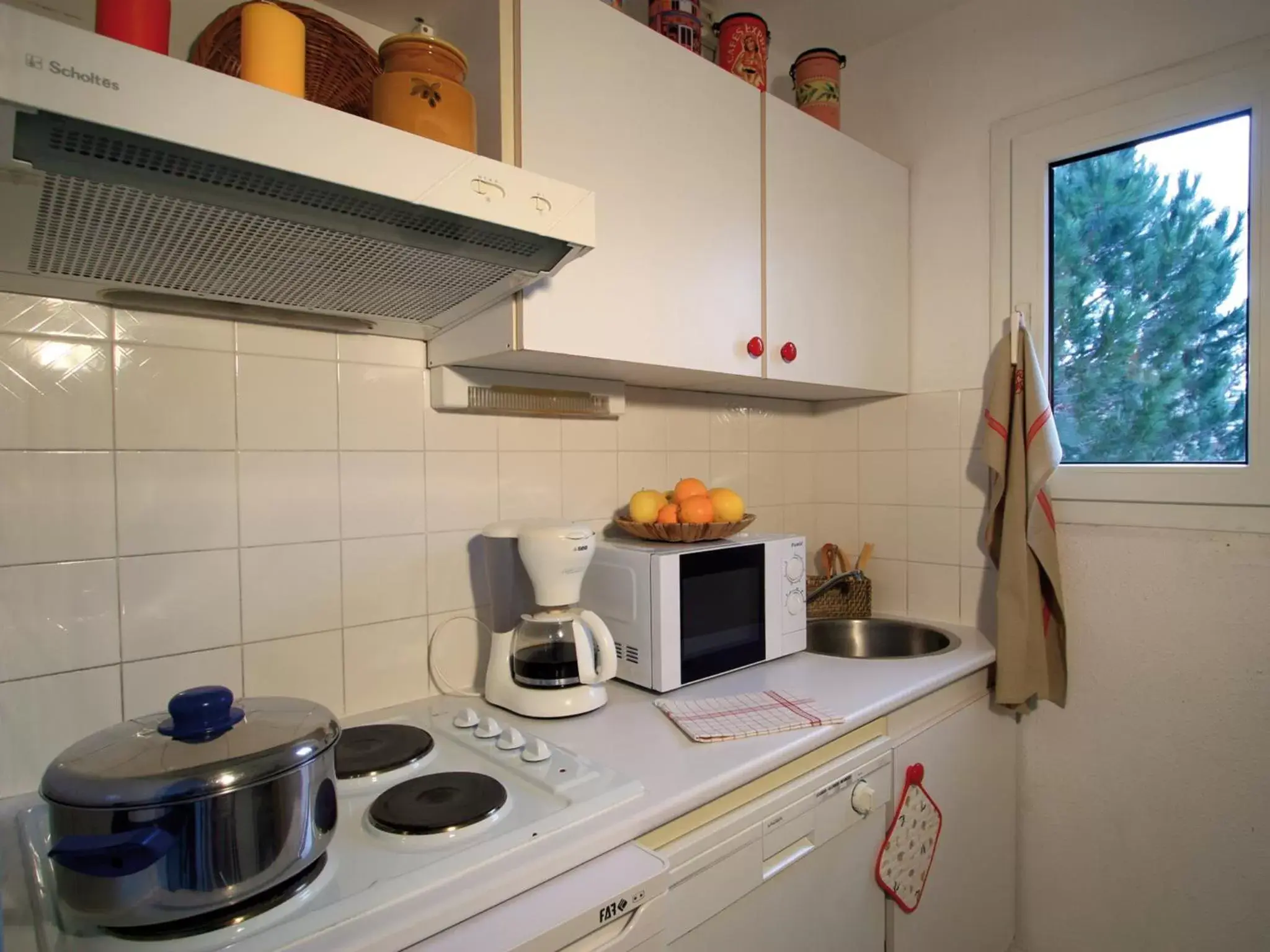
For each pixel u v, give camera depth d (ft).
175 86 1.91
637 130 3.80
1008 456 5.19
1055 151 5.25
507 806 2.77
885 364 5.77
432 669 4.19
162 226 2.32
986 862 5.14
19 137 1.79
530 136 3.31
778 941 3.35
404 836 2.54
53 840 2.09
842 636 6.17
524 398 4.35
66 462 3.03
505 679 3.95
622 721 3.74
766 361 4.65
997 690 5.04
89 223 2.27
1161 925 4.91
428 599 4.17
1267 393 4.42
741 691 4.19
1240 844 4.58
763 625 4.75
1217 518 4.62
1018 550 5.01
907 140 6.11
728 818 3.14
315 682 3.74
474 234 2.68
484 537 4.37
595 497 5.05
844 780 3.69
